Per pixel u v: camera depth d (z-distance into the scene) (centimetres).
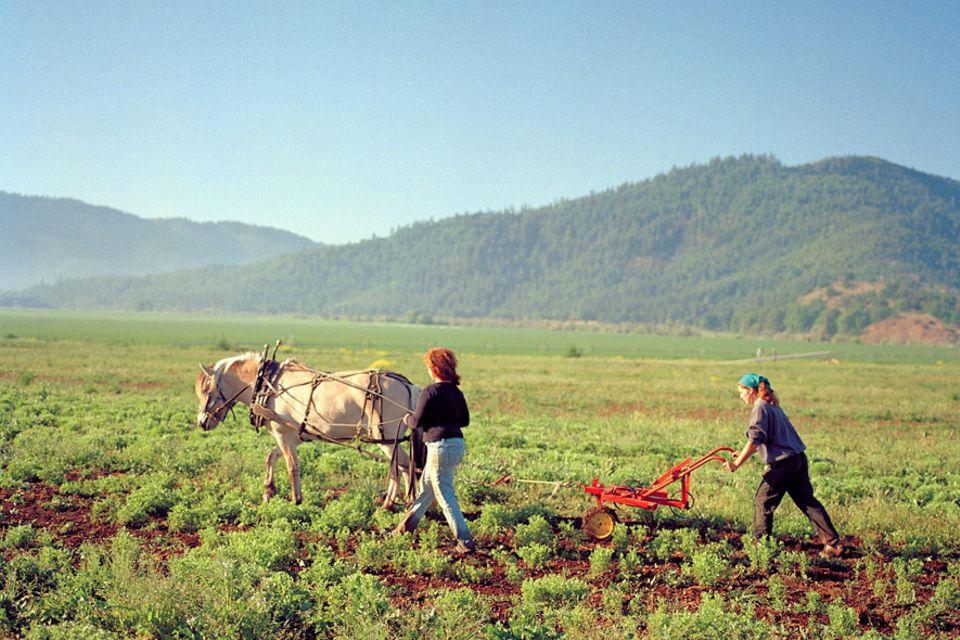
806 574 802
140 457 1262
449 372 845
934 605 703
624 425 2005
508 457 1420
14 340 6569
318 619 618
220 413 1067
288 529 866
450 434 837
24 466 1166
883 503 1077
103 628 603
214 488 1074
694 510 1004
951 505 1095
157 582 642
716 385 3472
